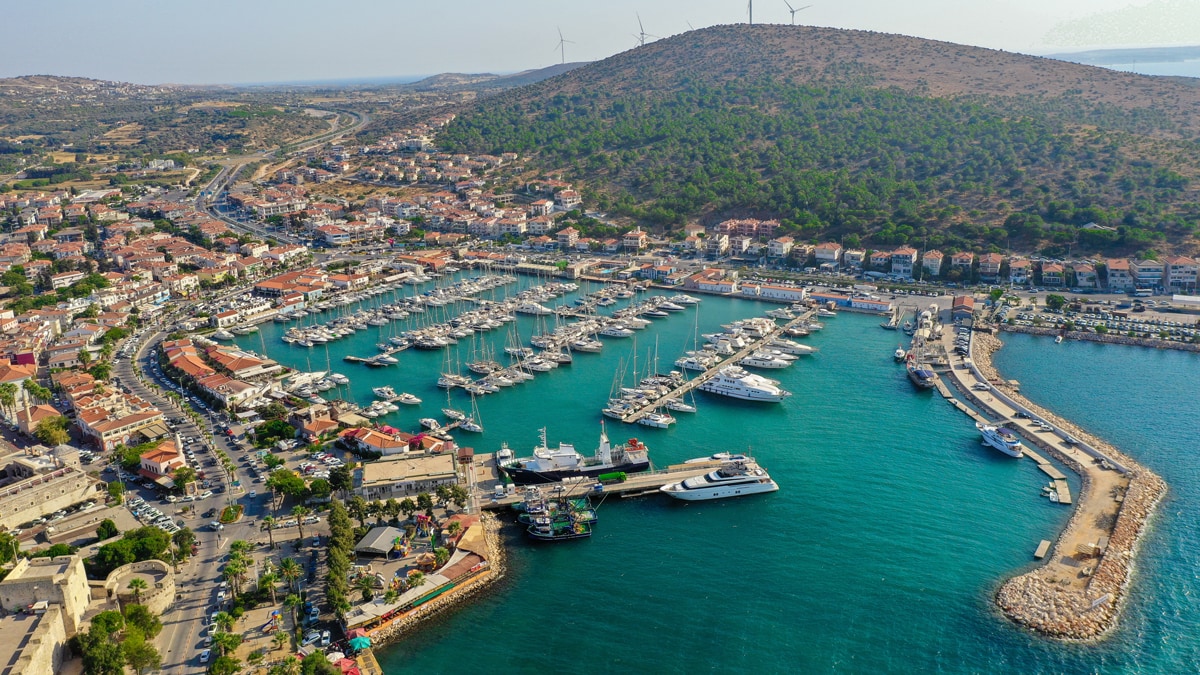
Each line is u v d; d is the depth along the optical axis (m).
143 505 175.12
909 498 182.00
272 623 134.88
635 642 137.12
